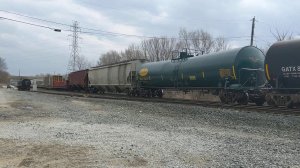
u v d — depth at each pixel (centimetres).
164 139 1284
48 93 6081
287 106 2334
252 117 1903
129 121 1864
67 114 2259
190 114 2166
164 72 3722
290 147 1132
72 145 1173
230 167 885
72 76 7300
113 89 5322
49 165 902
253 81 2814
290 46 2266
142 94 4284
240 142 1223
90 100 3694
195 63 3244
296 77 2238
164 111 2388
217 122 1791
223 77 2888
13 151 1072
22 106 3003
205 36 8244
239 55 2794
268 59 2398
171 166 892
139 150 1086
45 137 1338
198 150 1086
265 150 1088
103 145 1172
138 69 4397
